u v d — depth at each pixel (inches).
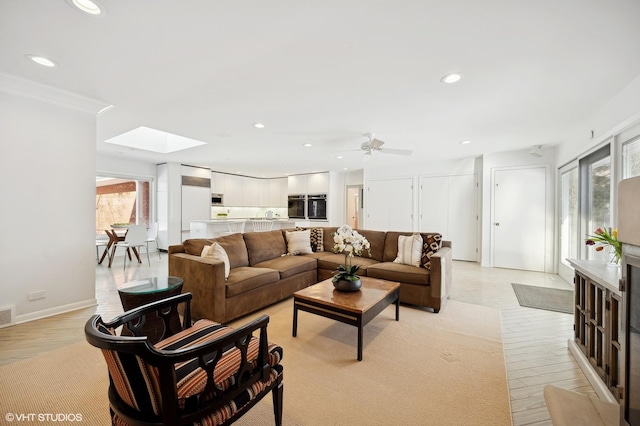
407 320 114.2
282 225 326.3
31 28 69.4
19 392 66.9
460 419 60.0
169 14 63.9
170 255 121.5
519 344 94.3
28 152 107.5
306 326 107.4
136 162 261.1
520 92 104.9
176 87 102.8
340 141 180.1
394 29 69.0
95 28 69.4
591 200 144.3
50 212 113.3
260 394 51.9
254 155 229.5
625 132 105.5
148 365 40.6
